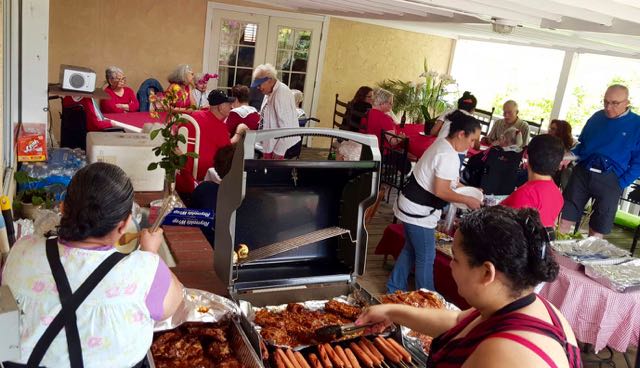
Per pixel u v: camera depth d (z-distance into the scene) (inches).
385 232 178.5
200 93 244.8
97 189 48.0
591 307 120.8
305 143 354.6
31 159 119.1
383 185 252.8
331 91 355.3
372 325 69.7
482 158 214.1
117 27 288.5
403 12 199.3
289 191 77.5
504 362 41.3
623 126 180.1
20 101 126.0
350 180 79.0
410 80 379.9
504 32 164.9
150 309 51.1
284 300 77.7
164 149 107.3
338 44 346.6
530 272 43.9
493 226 45.0
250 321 70.8
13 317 32.1
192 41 306.8
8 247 73.3
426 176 135.9
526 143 255.3
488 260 44.4
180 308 66.5
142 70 299.9
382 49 361.7
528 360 40.9
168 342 64.6
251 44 323.0
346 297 80.5
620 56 276.2
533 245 44.1
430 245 141.2
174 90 119.6
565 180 224.4
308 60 340.5
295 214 78.4
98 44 287.1
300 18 329.1
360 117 275.7
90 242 49.4
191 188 128.9
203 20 306.5
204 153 147.6
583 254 130.5
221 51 316.8
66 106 170.2
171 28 300.2
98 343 48.3
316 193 79.1
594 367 137.5
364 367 66.4
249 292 75.5
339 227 80.6
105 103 225.0
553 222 114.7
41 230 84.0
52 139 163.5
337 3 194.9
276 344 66.4
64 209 49.1
